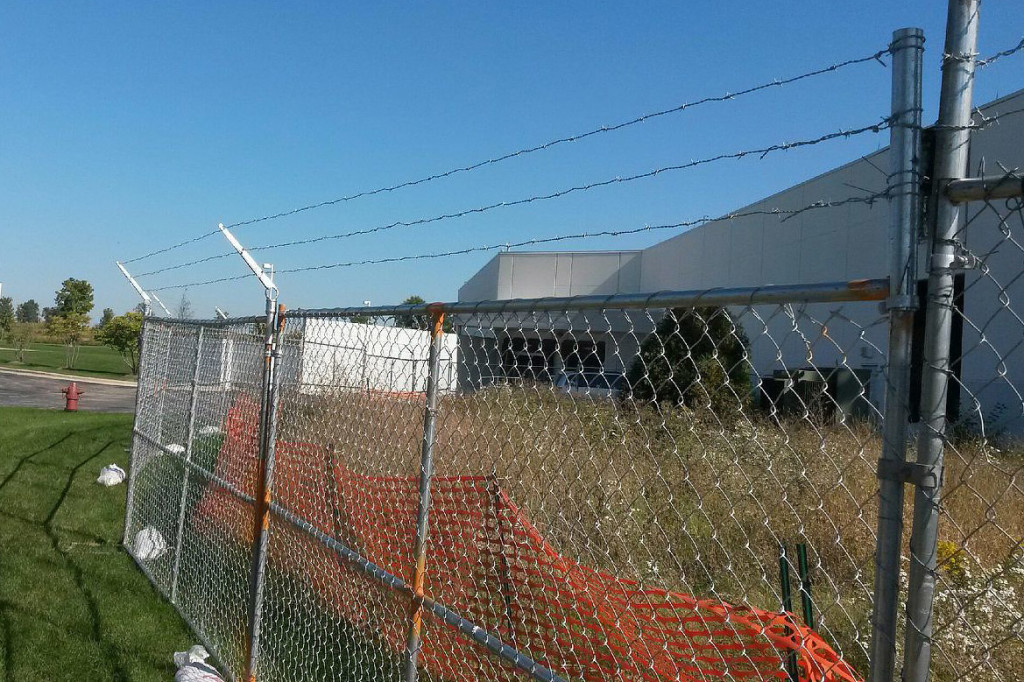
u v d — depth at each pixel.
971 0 1.32
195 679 3.78
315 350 3.86
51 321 49.12
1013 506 1.86
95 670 4.16
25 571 5.60
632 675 2.19
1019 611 2.22
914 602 1.28
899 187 1.34
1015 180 1.21
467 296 35.91
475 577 2.72
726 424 1.69
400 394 3.10
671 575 2.23
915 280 1.31
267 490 3.69
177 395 5.84
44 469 9.44
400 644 3.13
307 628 3.75
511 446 2.41
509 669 2.55
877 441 1.48
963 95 1.31
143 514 6.55
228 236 3.72
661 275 24.80
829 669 2.08
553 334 2.20
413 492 3.01
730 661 2.14
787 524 2.26
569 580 2.29
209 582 4.71
